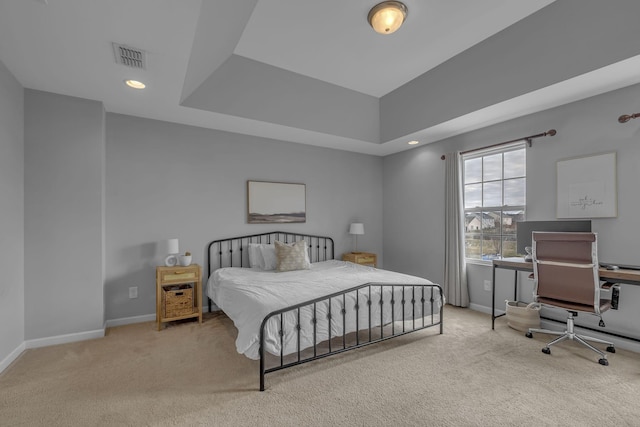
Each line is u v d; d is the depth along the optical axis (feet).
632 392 6.58
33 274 8.84
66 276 9.29
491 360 8.11
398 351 8.68
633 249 8.61
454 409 6.01
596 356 8.30
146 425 5.55
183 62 7.50
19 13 5.60
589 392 6.59
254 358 6.92
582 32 7.61
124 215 11.06
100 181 9.80
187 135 12.25
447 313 12.33
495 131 12.05
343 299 8.10
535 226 10.16
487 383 6.96
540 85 8.79
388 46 9.64
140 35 6.39
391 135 14.15
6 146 7.79
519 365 7.82
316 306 7.80
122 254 11.00
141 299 11.31
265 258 12.62
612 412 5.90
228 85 10.58
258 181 13.76
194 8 5.58
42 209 8.98
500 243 12.23
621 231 8.82
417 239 15.46
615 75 8.00
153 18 5.83
